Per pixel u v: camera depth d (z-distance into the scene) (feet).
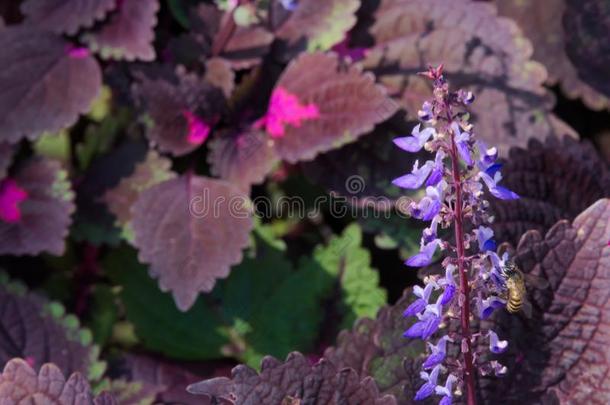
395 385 1.49
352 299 1.85
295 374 1.41
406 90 1.83
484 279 1.30
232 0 1.78
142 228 1.77
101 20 1.88
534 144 1.67
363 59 1.86
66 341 1.75
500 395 1.50
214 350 1.87
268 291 1.87
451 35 1.84
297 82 1.81
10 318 1.75
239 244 1.75
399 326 1.51
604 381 1.48
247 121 1.86
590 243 1.47
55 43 1.87
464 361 1.35
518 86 1.80
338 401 1.42
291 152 1.78
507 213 1.62
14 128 1.80
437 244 1.30
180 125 1.85
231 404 1.43
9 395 1.41
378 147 1.80
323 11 1.87
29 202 1.86
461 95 1.26
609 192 1.67
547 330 1.49
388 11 1.88
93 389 1.73
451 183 1.28
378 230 1.81
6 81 1.83
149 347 1.89
